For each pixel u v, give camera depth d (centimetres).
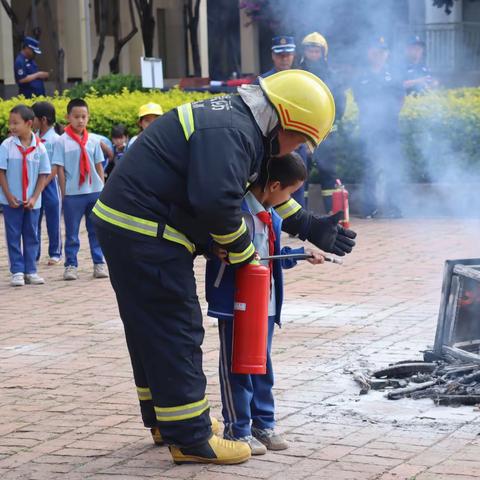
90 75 3006
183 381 637
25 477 641
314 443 684
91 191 1335
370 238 1579
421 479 610
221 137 604
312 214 701
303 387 812
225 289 655
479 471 621
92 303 1187
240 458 648
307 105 620
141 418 756
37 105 1438
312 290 1205
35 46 2402
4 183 1292
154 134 626
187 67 3444
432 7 3300
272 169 664
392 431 702
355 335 982
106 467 655
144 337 635
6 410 786
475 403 751
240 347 646
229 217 603
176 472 642
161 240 624
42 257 1522
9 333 1047
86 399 809
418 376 806
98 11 3278
